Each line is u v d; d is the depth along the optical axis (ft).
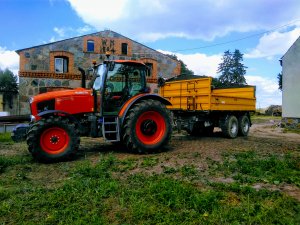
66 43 62.69
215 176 17.74
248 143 32.12
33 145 21.17
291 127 52.70
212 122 37.47
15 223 11.33
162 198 13.20
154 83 71.00
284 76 53.57
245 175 18.03
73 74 62.95
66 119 22.62
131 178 16.96
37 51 60.23
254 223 11.15
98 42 65.98
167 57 72.64
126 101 25.67
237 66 210.18
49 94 24.11
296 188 15.58
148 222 11.25
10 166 20.76
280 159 22.72
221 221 11.22
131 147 24.85
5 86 107.45
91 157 23.76
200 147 28.58
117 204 13.01
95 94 25.11
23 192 14.74
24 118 43.27
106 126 24.88
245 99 40.37
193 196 13.30
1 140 35.12
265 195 13.96
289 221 11.07
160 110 25.79
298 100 51.49
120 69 26.13
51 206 12.77
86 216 11.63
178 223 11.09
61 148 22.18
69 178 17.28
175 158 23.13
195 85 35.35
